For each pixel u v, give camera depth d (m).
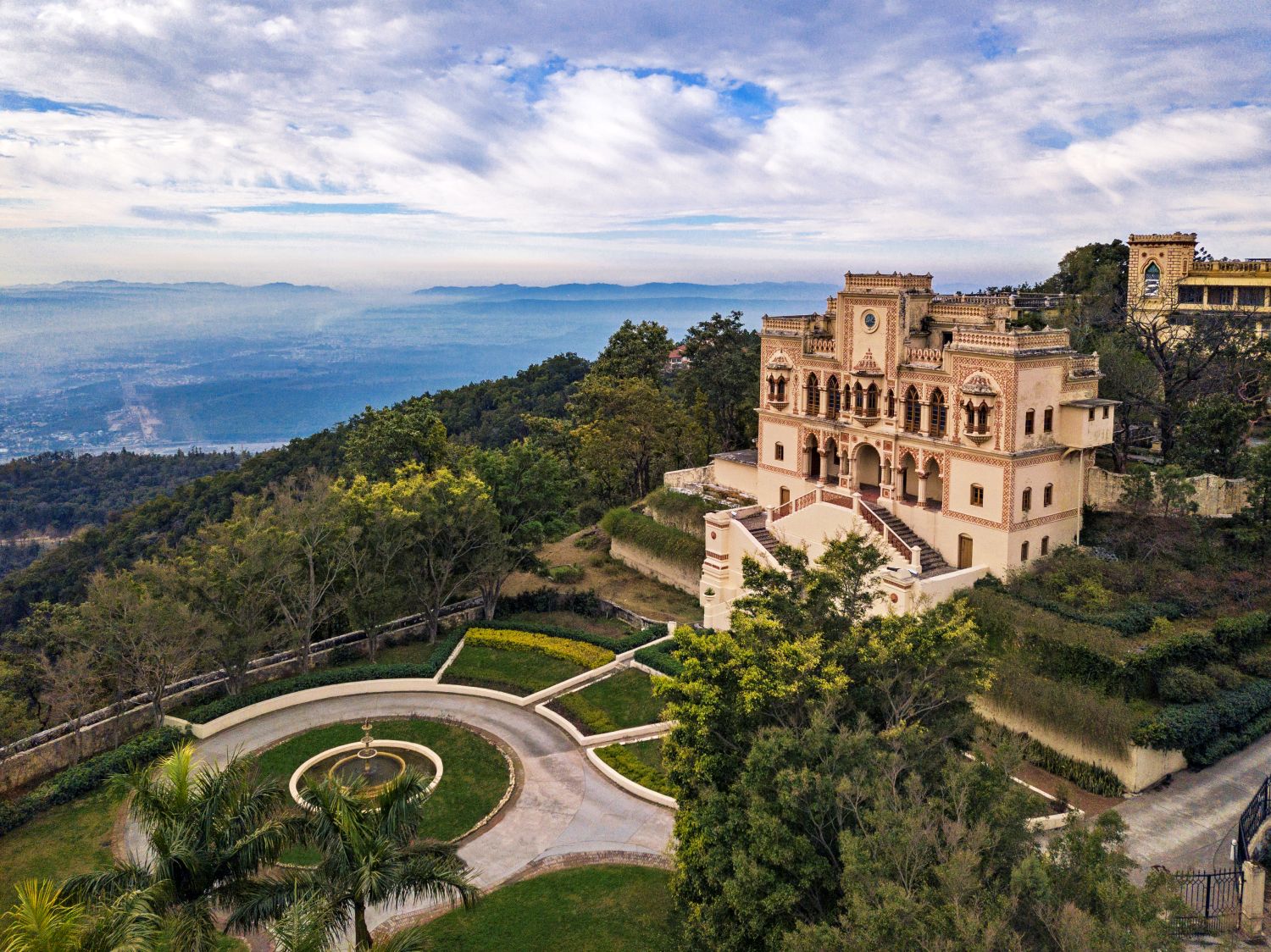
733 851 26.14
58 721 47.75
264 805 24.84
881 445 55.47
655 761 42.53
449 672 53.31
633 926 31.73
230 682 50.22
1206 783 37.91
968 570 47.72
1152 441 63.94
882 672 29.52
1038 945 20.34
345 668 52.22
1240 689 40.56
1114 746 37.84
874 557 33.41
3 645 58.16
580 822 38.59
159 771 41.50
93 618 44.44
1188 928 26.59
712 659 30.58
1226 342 61.41
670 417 82.44
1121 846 27.98
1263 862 31.14
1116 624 41.88
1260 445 57.44
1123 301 86.75
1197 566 46.53
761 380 64.88
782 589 33.44
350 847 23.34
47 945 18.41
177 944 21.73
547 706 48.78
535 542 61.97
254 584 49.84
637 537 69.56
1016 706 41.28
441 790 41.22
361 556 54.19
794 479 62.44
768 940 24.38
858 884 21.41
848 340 57.09
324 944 21.80
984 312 52.66
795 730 27.52
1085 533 51.53
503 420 137.12
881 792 23.02
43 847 37.28
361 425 88.88
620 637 57.25
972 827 22.77
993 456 47.88
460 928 31.94
